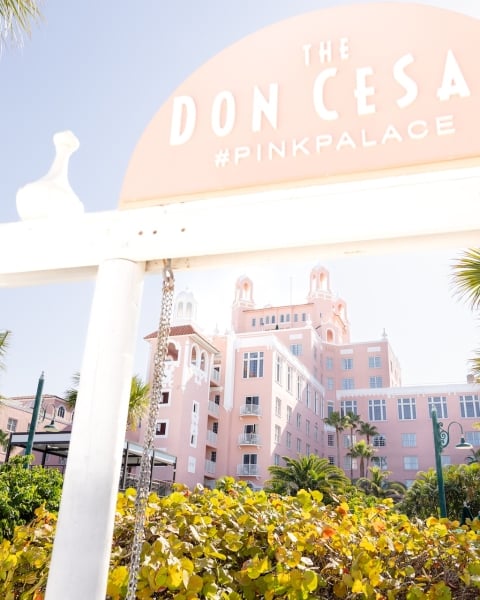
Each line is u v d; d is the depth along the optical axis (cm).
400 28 205
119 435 187
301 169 200
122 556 247
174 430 3512
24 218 232
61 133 246
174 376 3659
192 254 205
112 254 212
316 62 212
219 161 212
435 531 328
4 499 852
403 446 5619
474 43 195
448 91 192
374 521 322
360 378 6325
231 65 224
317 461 3228
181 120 224
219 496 326
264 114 212
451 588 292
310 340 5853
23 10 550
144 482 197
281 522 291
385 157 191
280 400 4369
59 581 169
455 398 5588
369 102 199
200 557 252
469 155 183
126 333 202
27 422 3750
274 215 196
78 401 189
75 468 180
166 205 212
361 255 203
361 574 253
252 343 4378
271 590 245
